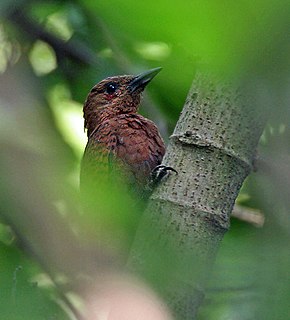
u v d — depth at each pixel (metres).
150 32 3.21
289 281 4.19
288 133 3.94
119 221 4.38
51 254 5.46
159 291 4.94
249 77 3.29
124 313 4.61
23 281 4.96
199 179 5.77
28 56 11.63
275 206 6.07
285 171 5.83
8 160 5.79
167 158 5.96
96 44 12.02
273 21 3.02
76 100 11.88
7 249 5.85
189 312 5.10
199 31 3.10
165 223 5.60
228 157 5.79
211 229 5.59
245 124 5.76
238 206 8.35
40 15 11.64
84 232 4.89
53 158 7.07
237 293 6.21
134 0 3.13
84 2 3.35
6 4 6.03
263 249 4.95
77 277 5.44
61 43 11.95
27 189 5.39
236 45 3.10
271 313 4.02
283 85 3.35
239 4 3.01
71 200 5.36
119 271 5.38
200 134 5.85
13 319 4.14
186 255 5.36
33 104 9.95
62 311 5.48
